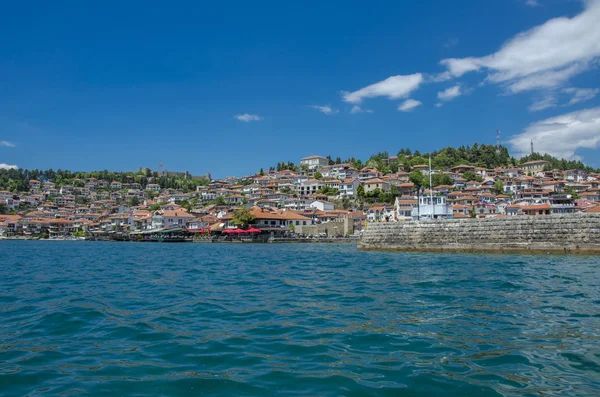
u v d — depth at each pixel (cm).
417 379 977
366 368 1054
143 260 4775
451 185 18275
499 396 882
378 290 2258
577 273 2931
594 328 1412
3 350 1225
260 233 11369
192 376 1010
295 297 2083
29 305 1902
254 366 1078
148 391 923
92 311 1752
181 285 2561
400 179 18712
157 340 1325
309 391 915
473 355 1145
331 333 1388
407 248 5762
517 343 1250
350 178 18788
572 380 966
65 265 4081
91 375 1021
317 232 11969
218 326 1499
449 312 1678
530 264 3600
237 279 2845
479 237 5169
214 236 12062
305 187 19038
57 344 1287
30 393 916
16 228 16538
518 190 16588
